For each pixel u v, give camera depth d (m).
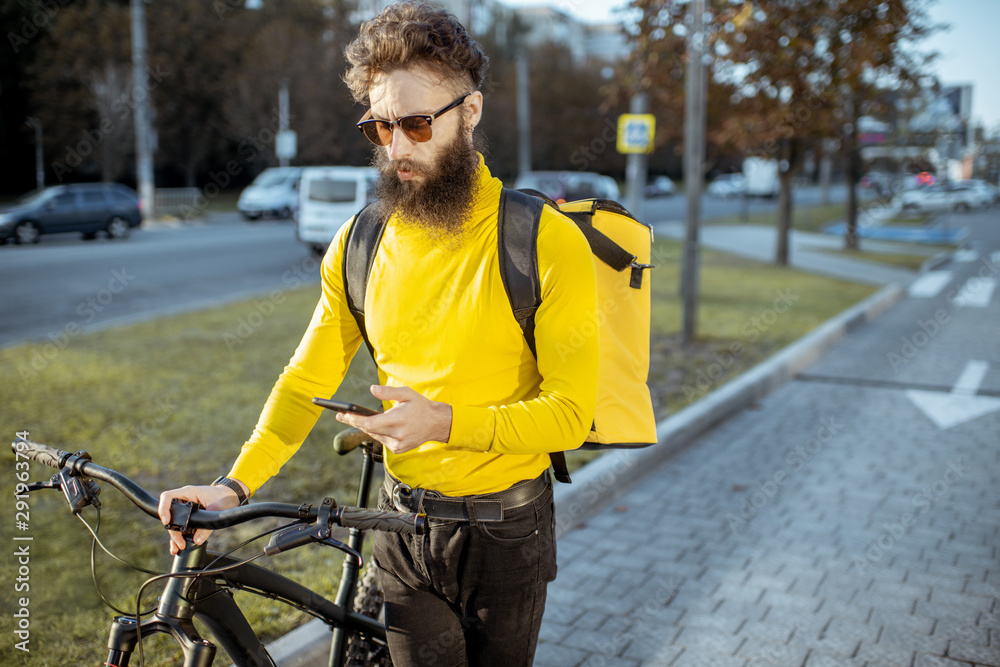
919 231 25.28
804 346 8.15
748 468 4.99
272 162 34.78
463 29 1.44
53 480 1.53
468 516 1.52
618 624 3.19
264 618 2.91
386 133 1.44
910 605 3.33
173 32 31.67
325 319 1.65
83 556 3.46
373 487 4.30
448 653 1.66
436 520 1.54
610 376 1.69
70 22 28.39
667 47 10.17
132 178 36.03
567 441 1.41
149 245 18.55
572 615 3.26
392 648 1.68
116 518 3.86
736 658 2.95
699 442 5.50
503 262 1.43
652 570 3.65
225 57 33.59
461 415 1.34
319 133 31.62
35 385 6.22
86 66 28.83
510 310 1.44
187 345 7.83
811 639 3.07
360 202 16.30
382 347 1.55
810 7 9.14
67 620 2.93
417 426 1.30
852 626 3.16
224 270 14.29
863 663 2.91
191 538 1.49
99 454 4.67
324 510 1.37
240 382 6.40
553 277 1.42
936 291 13.36
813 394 6.81
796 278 14.44
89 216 19.53
